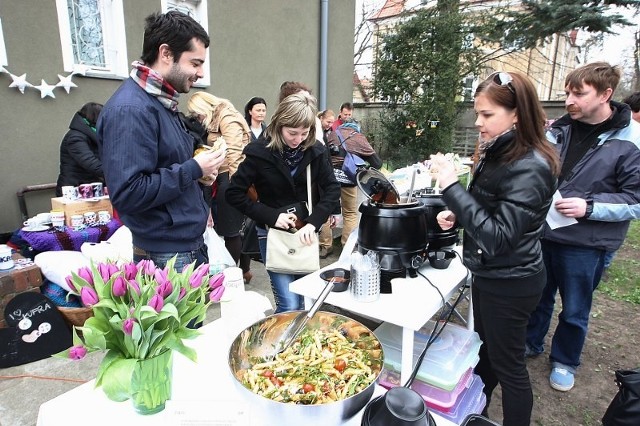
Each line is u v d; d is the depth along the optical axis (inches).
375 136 414.9
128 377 28.9
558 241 77.0
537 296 53.7
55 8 133.6
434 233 67.2
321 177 74.9
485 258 53.4
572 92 71.8
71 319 92.3
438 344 61.2
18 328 85.1
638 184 70.0
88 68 143.8
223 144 60.3
